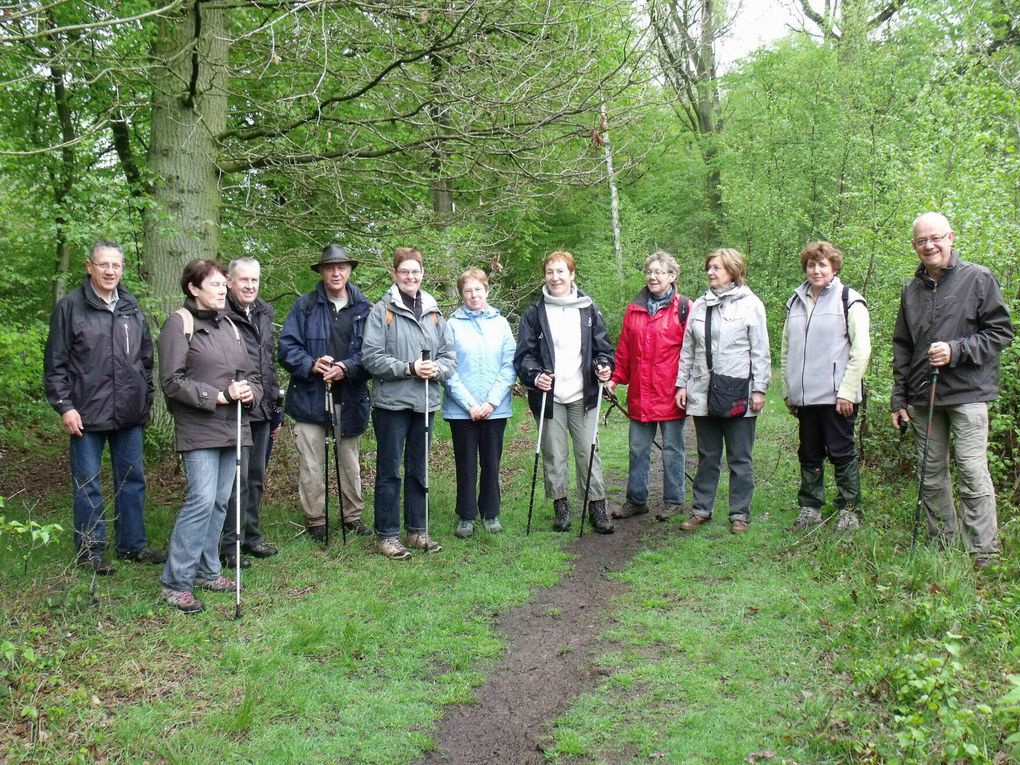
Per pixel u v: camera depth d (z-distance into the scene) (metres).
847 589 4.26
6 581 4.47
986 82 6.99
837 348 5.19
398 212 9.06
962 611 3.67
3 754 2.93
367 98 7.46
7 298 8.13
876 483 6.10
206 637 4.00
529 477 7.67
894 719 2.94
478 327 5.80
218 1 7.05
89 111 8.19
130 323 4.88
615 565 5.15
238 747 3.16
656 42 7.30
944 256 4.44
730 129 17.47
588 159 7.70
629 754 3.10
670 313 5.90
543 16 6.86
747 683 3.50
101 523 4.88
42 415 9.59
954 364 4.34
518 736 3.29
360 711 3.46
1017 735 2.29
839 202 11.40
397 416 5.29
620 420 10.55
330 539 5.64
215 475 4.38
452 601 4.61
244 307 5.05
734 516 5.55
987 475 4.41
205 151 7.38
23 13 4.24
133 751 3.07
